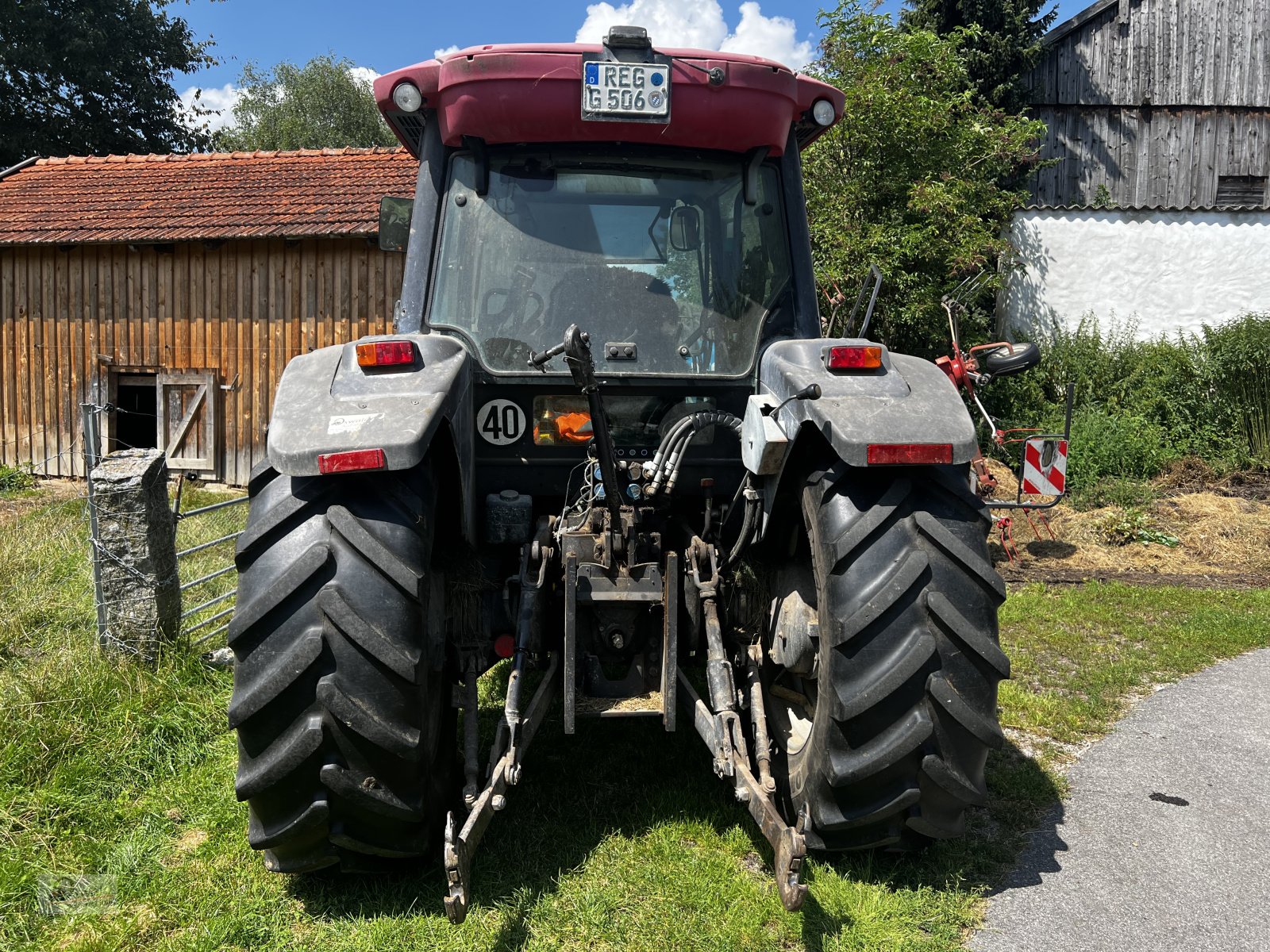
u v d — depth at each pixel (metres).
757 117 3.04
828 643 2.47
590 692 2.92
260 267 10.44
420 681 2.34
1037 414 10.40
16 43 20.64
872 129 10.95
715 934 2.44
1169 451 9.84
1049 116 16.66
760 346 3.14
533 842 2.85
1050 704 4.32
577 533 2.91
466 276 3.11
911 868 2.81
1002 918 2.64
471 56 2.93
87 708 3.65
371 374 2.56
